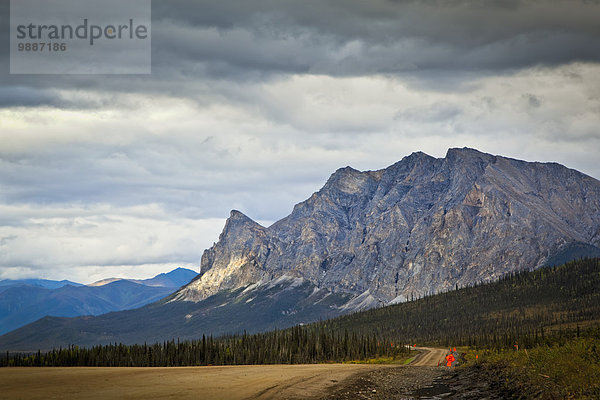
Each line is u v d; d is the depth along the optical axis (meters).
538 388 60.22
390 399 65.75
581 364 61.88
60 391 56.78
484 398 63.16
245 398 57.53
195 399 54.94
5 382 63.53
